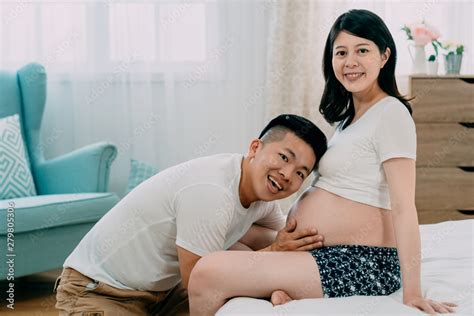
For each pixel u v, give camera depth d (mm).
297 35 4047
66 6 4078
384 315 1531
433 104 3705
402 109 1816
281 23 4027
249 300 1692
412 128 1800
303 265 1753
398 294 1804
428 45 4180
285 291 1737
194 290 1774
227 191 1905
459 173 3742
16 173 3363
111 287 2055
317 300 1671
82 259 2117
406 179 1754
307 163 1879
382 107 1845
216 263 1752
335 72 1922
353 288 1764
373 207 1845
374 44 1857
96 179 3469
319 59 4078
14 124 3496
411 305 1631
